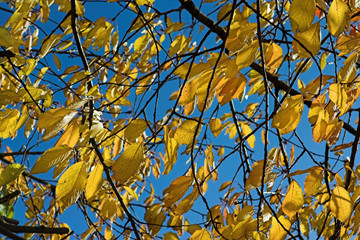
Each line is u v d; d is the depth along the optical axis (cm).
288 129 171
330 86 176
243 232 183
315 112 180
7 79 233
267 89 167
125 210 212
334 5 158
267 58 177
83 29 240
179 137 172
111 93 218
